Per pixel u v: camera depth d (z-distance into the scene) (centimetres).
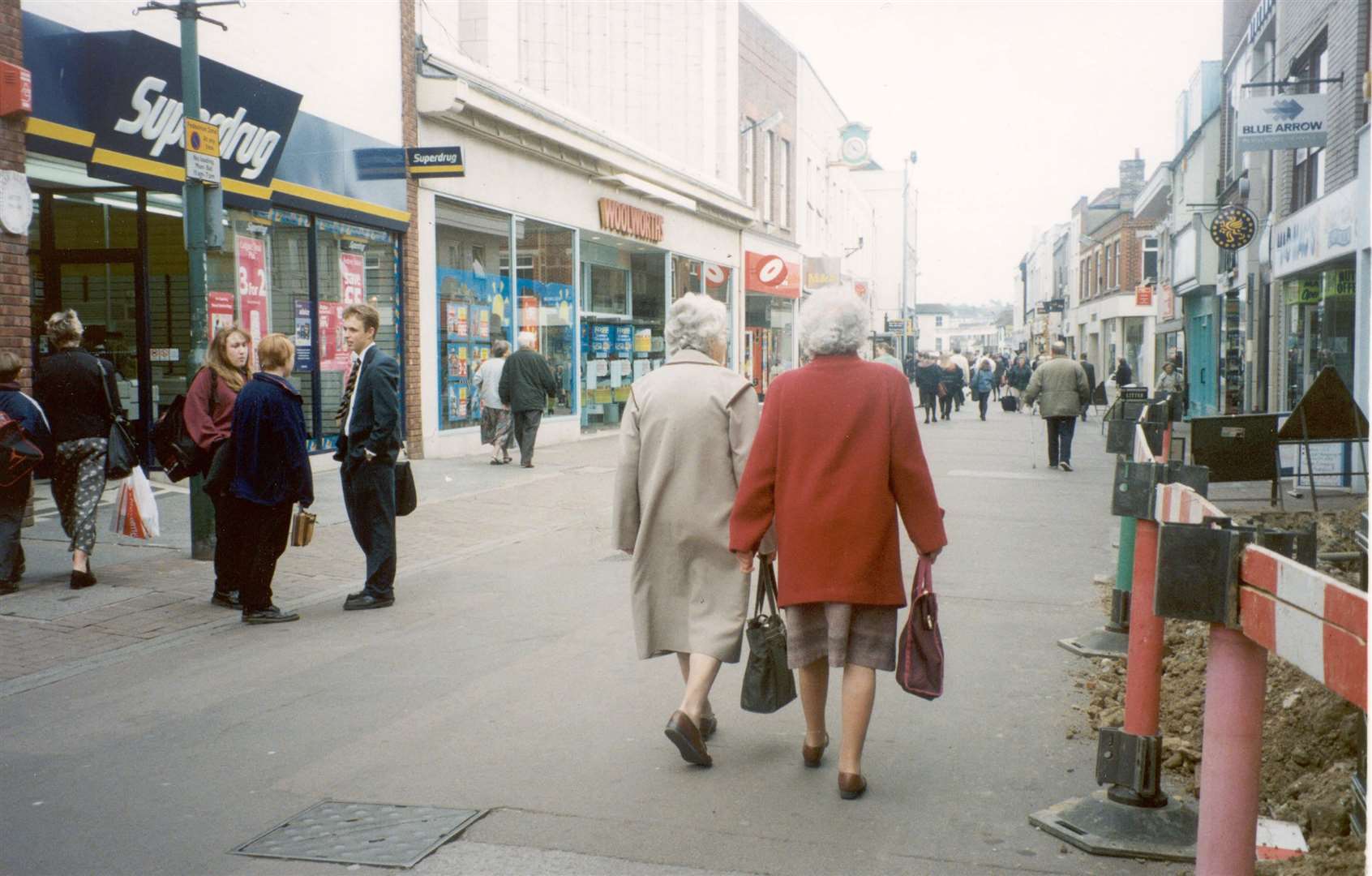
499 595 762
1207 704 254
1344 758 402
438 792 418
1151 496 377
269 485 677
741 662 608
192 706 524
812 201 4209
